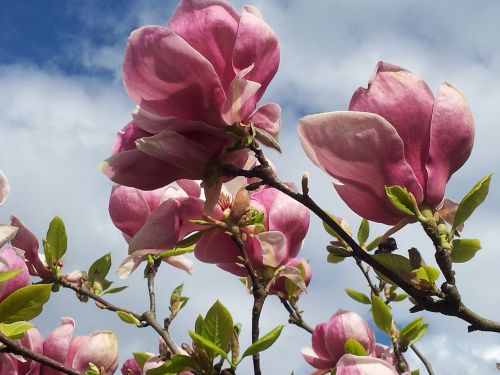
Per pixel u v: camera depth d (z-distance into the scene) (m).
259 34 0.40
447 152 0.41
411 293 0.43
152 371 0.51
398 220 0.43
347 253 0.53
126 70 0.39
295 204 0.63
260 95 0.42
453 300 0.42
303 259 0.76
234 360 0.52
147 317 0.80
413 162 0.42
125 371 0.85
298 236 0.64
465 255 0.45
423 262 0.44
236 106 0.40
